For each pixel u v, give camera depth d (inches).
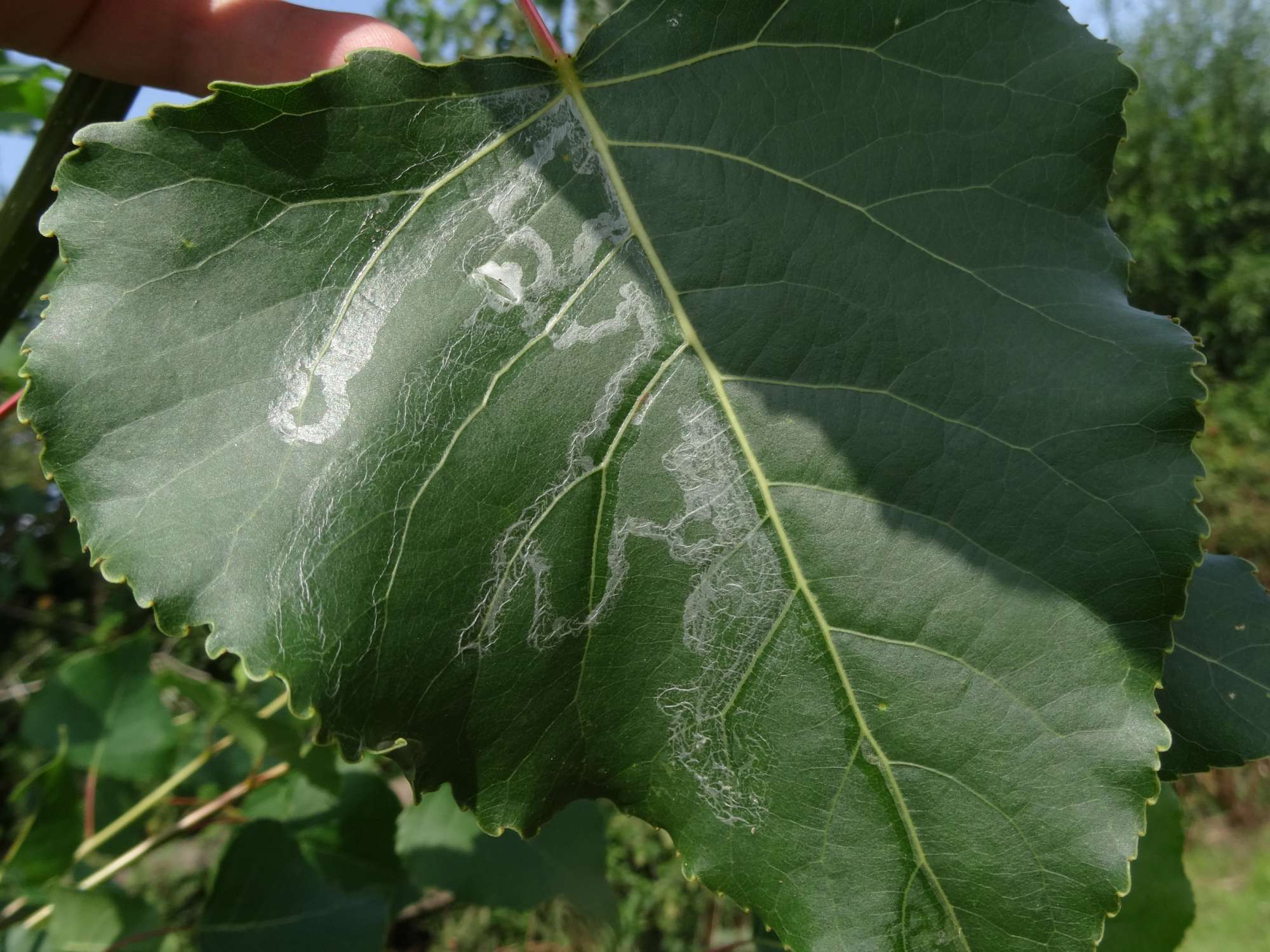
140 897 6.6
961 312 3.4
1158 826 4.8
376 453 3.4
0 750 17.8
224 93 3.3
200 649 20.0
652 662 3.5
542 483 3.4
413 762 3.4
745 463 3.4
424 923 15.4
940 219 3.5
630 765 3.5
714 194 3.6
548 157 3.6
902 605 3.3
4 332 4.8
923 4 3.6
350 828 7.3
